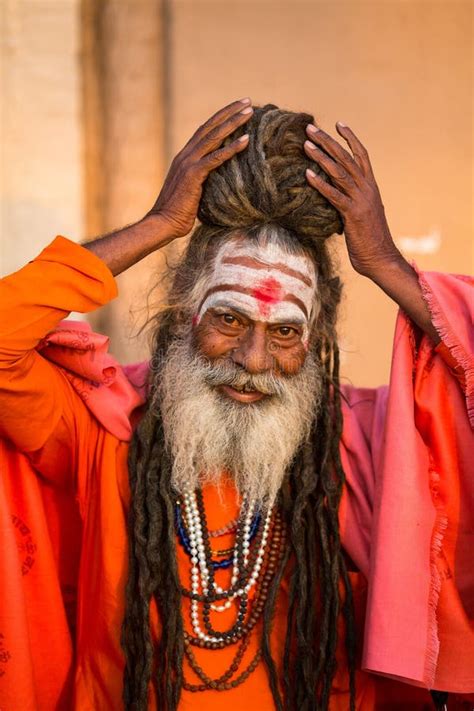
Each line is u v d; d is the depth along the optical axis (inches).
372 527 142.7
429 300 140.3
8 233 230.2
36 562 146.3
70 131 229.6
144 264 231.9
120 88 233.8
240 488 146.3
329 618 144.0
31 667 141.9
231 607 144.9
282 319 141.9
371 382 230.7
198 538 144.9
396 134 230.4
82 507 147.6
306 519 146.5
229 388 144.7
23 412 139.1
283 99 230.4
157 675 141.6
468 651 142.1
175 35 230.2
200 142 141.3
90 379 144.6
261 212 141.3
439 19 229.5
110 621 142.8
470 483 141.9
